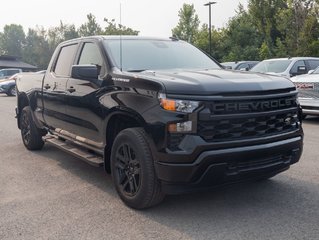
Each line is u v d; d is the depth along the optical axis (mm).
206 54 6172
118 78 4707
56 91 6164
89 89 5219
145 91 4266
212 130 3988
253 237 3771
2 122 11922
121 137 4516
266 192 5000
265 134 4277
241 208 4504
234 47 36250
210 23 37094
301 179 5496
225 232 3900
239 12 38469
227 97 3996
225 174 4039
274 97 4301
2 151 7746
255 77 4523
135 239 3811
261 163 4270
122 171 4645
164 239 3793
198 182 4012
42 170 6309
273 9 32562
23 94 7723
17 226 4164
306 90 10250
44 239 3850
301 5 28062
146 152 4203
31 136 7512
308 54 27688
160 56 5512
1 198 5031
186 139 3939
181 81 4125
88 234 3939
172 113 3982
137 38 5824
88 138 5496
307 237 3742
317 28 27875
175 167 3971
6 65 47531
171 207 4566
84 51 5809
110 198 4945
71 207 4668
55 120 6410
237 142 4043
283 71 12953
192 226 4062
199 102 3941
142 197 4316
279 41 29938
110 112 4734
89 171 6207
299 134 4695
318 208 4457
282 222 4098
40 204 4785
